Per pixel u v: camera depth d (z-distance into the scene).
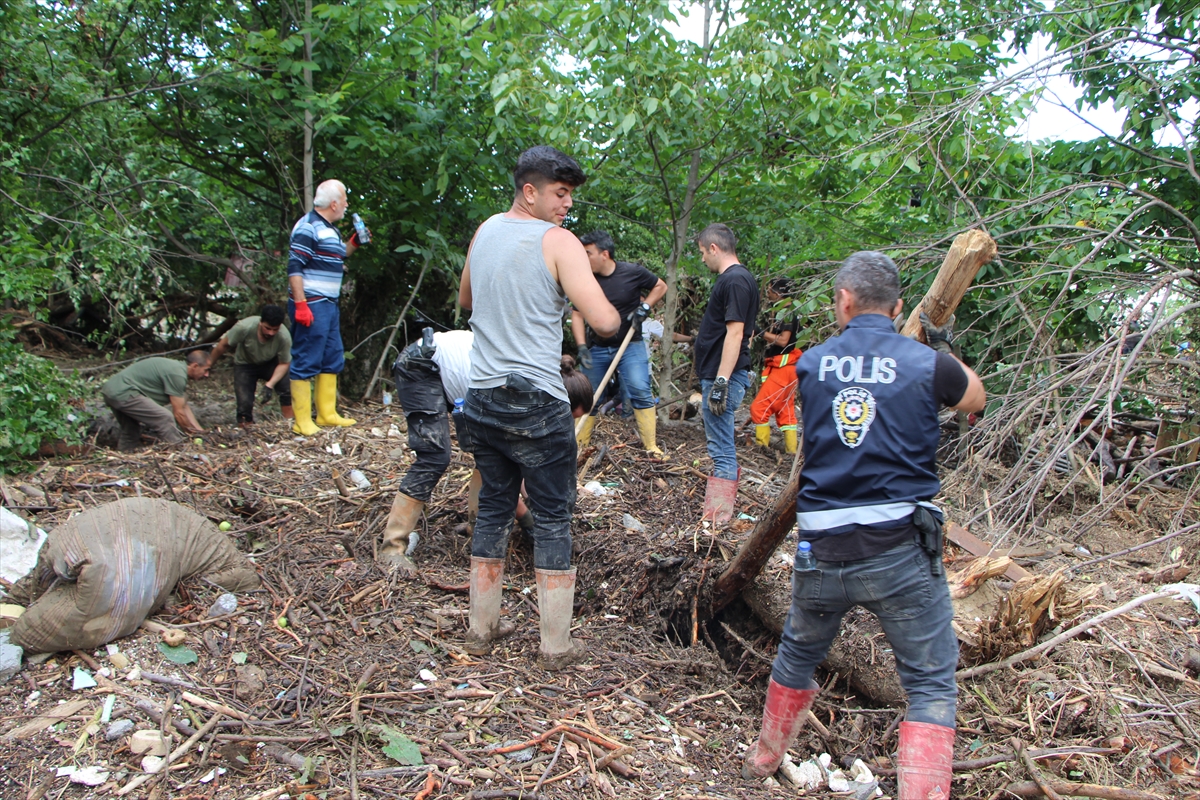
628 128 5.48
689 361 8.20
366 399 7.15
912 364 2.24
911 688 2.25
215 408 7.54
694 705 3.10
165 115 6.91
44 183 6.03
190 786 2.18
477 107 6.95
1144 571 4.14
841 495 2.27
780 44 5.61
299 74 6.54
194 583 3.06
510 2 6.14
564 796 2.32
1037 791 2.59
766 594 3.62
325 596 3.31
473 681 2.86
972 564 3.64
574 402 3.37
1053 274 4.39
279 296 7.64
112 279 5.61
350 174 7.21
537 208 2.79
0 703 2.45
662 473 5.29
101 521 2.79
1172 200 5.36
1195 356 4.86
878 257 2.44
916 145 4.55
